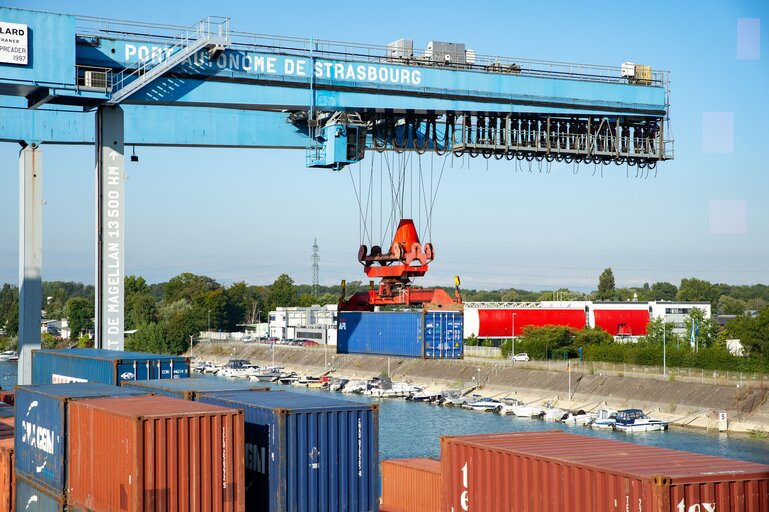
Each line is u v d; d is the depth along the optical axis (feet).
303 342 594.65
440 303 150.41
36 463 92.38
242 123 148.56
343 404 82.07
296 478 78.18
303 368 480.23
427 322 150.20
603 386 312.91
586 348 383.45
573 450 68.44
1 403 145.28
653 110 160.15
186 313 631.97
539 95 151.53
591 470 61.41
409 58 144.46
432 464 111.14
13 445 102.94
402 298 152.66
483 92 147.74
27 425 95.40
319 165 144.97
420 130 155.84
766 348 314.55
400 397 358.43
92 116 159.63
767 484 59.16
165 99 128.88
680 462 62.69
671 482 56.85
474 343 456.45
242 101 133.18
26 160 157.69
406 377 406.41
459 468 74.59
